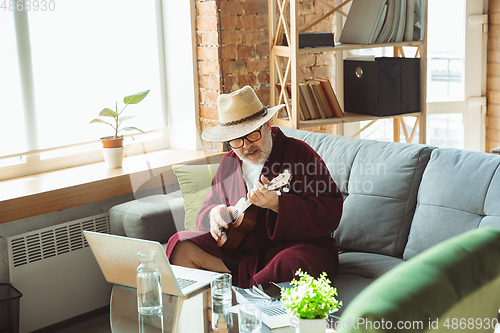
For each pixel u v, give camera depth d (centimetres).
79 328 230
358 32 287
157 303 139
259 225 187
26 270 222
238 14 284
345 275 184
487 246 66
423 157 196
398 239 195
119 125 270
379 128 354
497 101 352
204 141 187
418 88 293
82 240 242
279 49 287
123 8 279
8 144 246
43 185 231
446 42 352
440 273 58
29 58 247
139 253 142
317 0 291
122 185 247
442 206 183
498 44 344
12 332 208
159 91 300
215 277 136
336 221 186
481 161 180
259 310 120
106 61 276
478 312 64
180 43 291
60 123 262
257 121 182
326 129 335
